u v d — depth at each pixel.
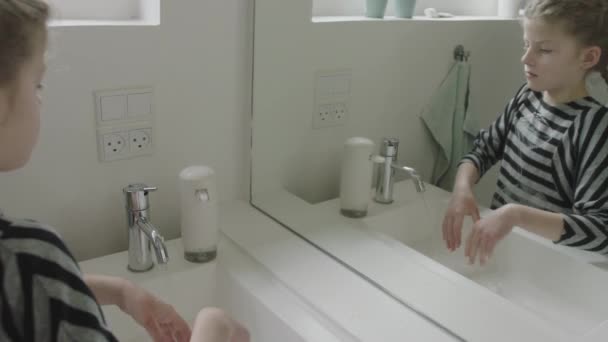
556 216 0.83
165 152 1.18
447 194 0.99
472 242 0.94
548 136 0.84
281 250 1.12
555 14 0.80
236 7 1.19
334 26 1.13
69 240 1.12
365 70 1.09
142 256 1.05
